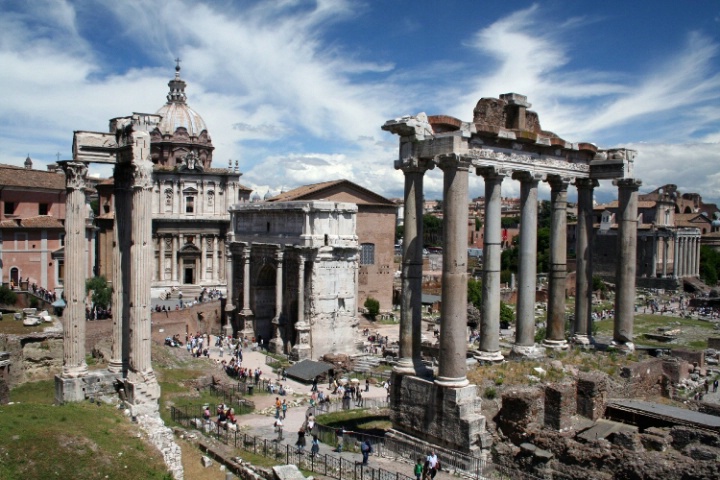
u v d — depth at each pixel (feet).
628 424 105.40
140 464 95.40
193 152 355.15
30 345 168.86
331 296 273.33
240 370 221.87
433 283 458.50
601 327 332.39
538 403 99.76
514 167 121.70
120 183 127.03
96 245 357.82
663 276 531.09
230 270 306.76
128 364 122.31
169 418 142.51
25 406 107.96
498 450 95.66
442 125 109.19
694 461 80.59
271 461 109.91
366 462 102.94
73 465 89.20
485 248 121.80
